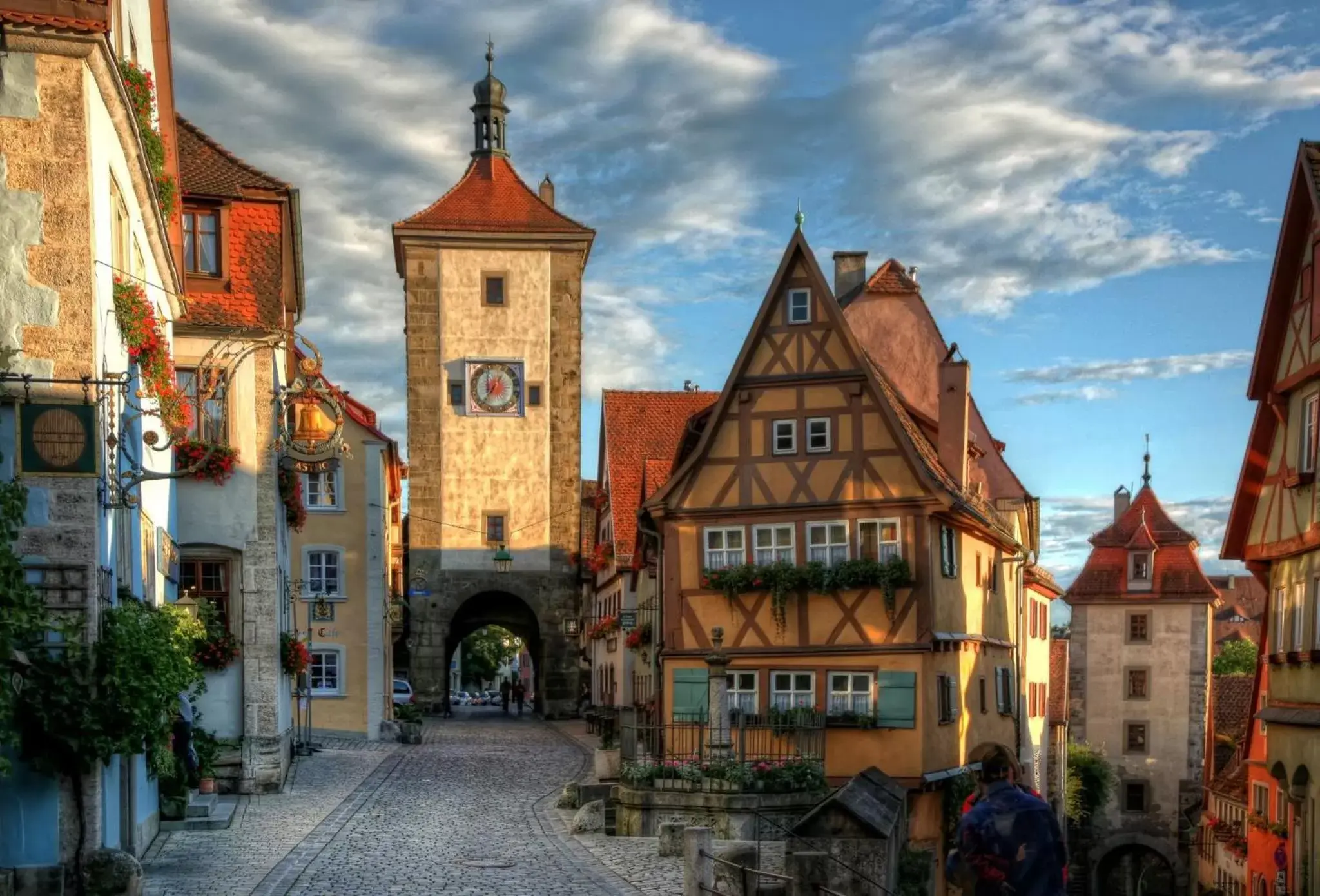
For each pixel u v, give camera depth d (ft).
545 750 123.54
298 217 86.22
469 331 183.32
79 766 45.11
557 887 53.83
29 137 45.98
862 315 112.57
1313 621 79.10
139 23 63.26
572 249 184.65
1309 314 78.74
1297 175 79.25
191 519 79.56
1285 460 84.12
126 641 46.03
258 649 80.23
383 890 51.88
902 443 91.71
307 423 73.05
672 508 96.32
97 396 46.19
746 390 95.66
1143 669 189.06
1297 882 84.02
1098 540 194.90
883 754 89.25
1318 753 77.61
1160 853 185.88
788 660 92.27
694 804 72.13
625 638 149.59
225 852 59.21
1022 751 126.00
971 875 28.84
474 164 192.13
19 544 45.14
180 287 71.67
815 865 47.11
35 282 45.98
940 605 93.56
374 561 132.26
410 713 145.07
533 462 182.91
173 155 69.05
